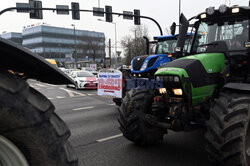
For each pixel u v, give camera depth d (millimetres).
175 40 9359
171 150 3883
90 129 5410
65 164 1311
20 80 1178
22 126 1118
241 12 3502
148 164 3359
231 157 2416
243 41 3504
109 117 6746
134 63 8664
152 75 8078
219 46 3650
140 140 3820
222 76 3422
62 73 1394
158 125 3330
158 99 3396
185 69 3117
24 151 1224
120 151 3900
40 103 1227
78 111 7781
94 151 3938
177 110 3107
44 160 1223
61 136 1290
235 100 2621
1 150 1213
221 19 3738
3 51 1163
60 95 12594
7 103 1060
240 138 2395
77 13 16875
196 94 3180
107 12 16953
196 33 4020
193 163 3361
